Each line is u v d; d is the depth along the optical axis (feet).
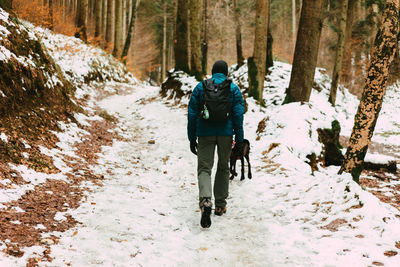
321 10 27.94
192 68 41.60
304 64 28.22
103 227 10.01
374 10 58.65
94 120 26.37
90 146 20.07
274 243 9.53
